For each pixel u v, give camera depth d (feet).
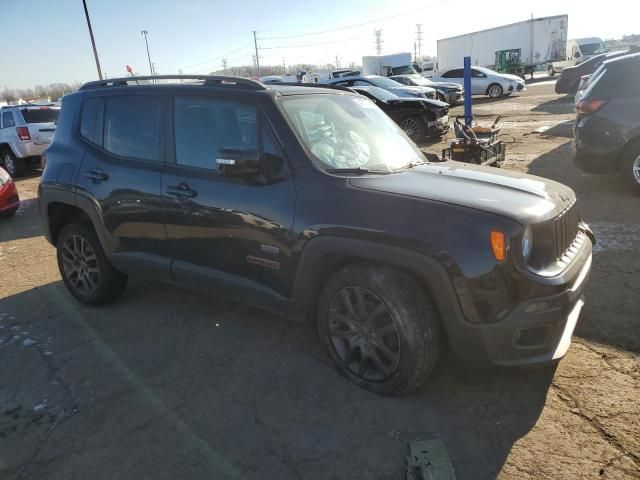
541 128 43.34
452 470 7.54
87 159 13.32
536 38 110.52
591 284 13.61
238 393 9.97
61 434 9.04
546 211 8.89
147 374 10.81
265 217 10.12
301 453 8.30
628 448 7.96
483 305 8.27
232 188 10.64
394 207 8.88
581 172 26.63
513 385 9.66
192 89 11.69
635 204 20.56
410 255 8.54
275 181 10.16
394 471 7.82
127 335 12.57
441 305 8.55
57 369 11.17
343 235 9.15
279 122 10.34
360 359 9.76
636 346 10.64
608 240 16.78
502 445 8.20
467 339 8.51
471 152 22.94
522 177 10.93
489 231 8.21
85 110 13.76
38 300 15.14
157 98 12.21
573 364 10.18
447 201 8.75
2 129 42.98
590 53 115.55
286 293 10.24
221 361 11.17
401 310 8.81
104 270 13.71
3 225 25.77
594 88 22.07
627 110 21.08
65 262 14.53
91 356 11.65
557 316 8.39
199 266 11.53
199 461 8.22
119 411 9.59
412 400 9.42
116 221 12.73
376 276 9.03
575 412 8.84
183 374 10.73
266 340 12.00
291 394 9.84
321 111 11.46
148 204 12.01
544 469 7.66
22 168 42.47
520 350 8.49
